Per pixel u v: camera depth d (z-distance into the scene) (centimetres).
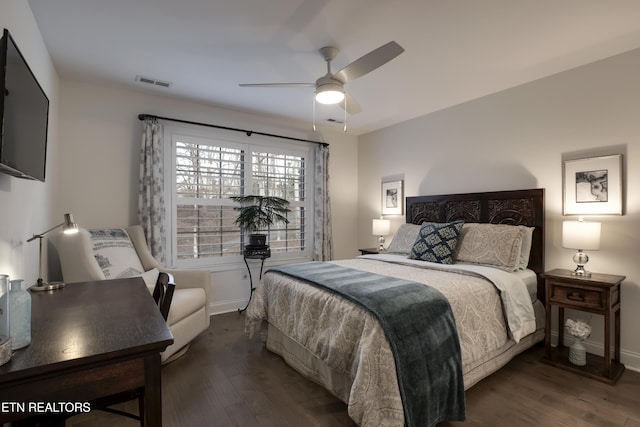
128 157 338
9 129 126
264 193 429
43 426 120
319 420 186
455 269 267
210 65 281
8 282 87
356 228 520
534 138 311
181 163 370
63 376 85
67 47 250
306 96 355
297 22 216
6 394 79
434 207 396
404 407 153
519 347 257
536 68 285
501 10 201
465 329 202
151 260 316
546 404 201
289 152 451
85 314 127
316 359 220
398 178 454
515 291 245
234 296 405
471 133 364
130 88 333
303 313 225
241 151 412
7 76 122
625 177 257
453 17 209
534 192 305
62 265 242
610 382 225
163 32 229
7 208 153
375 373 160
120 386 92
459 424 182
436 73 294
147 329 109
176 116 366
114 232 302
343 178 507
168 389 218
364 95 350
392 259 330
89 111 319
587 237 252
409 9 201
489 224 315
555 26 219
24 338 92
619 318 251
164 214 348
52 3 196
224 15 209
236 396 210
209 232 388
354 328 182
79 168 313
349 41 240
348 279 234
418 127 425
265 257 393
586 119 277
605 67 267
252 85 247
